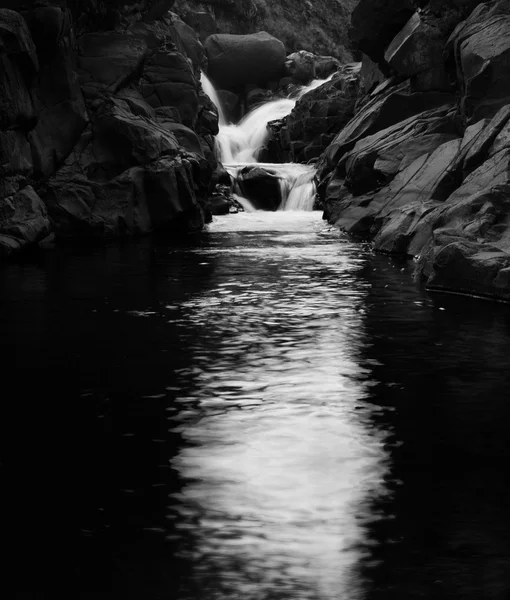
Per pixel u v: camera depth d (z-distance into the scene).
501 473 5.18
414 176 18.36
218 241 18.14
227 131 34.69
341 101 30.14
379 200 19.23
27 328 9.28
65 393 6.88
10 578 3.98
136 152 20.20
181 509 4.69
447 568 4.04
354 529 4.44
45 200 19.17
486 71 17.80
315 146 29.62
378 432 5.93
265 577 3.97
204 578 3.96
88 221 19.20
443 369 7.57
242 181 26.48
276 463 5.35
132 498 4.84
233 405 6.55
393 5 22.94
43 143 19.33
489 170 14.14
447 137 19.52
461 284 11.22
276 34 43.16
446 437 5.82
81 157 20.09
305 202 25.72
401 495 4.86
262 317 9.81
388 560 4.12
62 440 5.79
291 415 6.30
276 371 7.52
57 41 19.17
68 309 10.33
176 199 20.41
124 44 22.20
